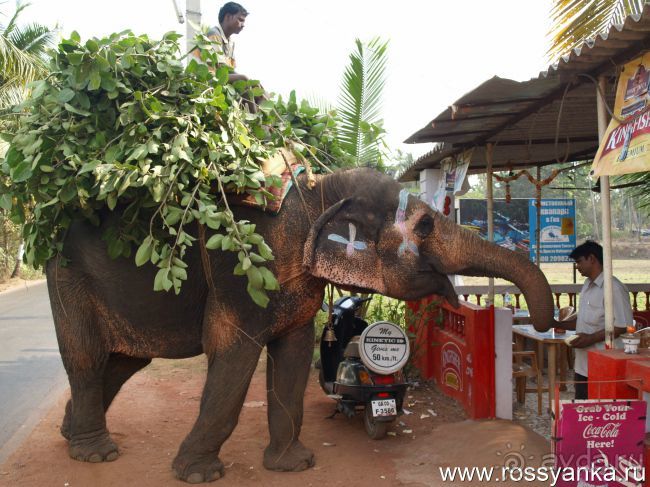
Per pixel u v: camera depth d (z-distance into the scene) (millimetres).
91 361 4578
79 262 4473
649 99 3299
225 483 4273
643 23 3080
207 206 3619
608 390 3650
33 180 3891
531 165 8641
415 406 6133
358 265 4184
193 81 4039
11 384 7691
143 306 4387
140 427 5582
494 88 4406
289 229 4219
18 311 15086
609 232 3914
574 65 3771
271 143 4363
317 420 5852
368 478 4367
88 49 3812
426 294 4332
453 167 7289
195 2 9492
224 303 4141
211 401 4195
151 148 3664
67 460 4730
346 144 8398
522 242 13820
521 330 6246
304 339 4602
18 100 14383
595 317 4680
